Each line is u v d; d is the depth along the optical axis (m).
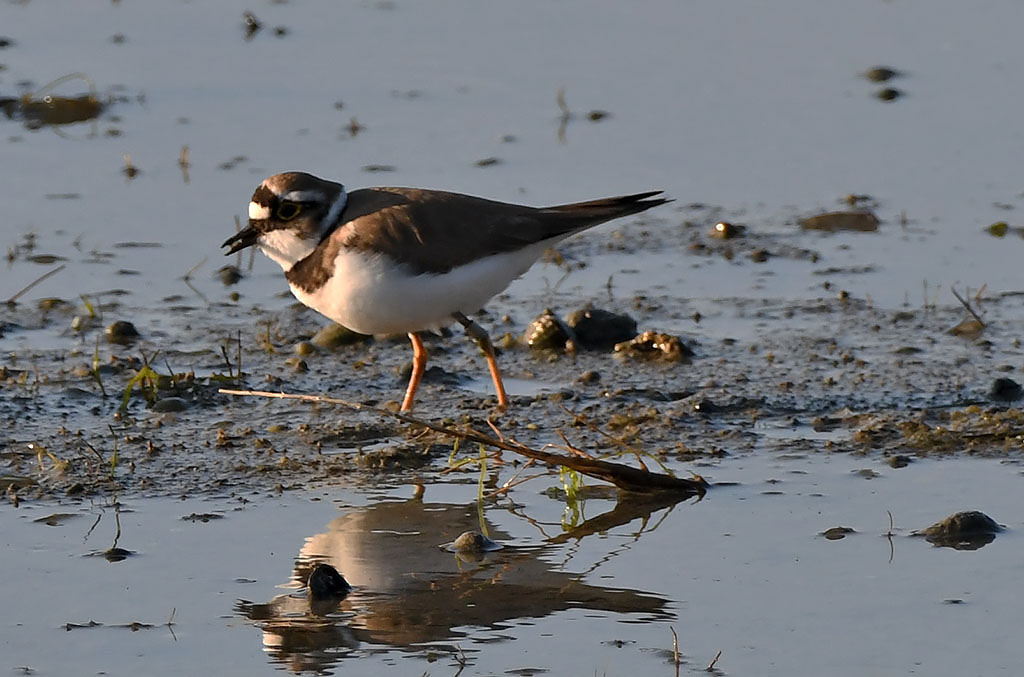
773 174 15.99
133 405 10.96
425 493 9.40
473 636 7.37
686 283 13.73
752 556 8.33
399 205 10.53
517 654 7.18
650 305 13.19
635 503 9.19
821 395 11.10
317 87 18.38
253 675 6.98
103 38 19.97
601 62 19.11
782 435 10.35
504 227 10.56
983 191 15.47
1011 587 7.86
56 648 7.25
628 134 16.91
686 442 10.22
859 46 19.53
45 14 20.88
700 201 15.41
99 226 14.66
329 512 9.03
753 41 19.78
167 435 10.35
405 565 8.24
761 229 14.78
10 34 19.95
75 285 13.47
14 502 9.09
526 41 19.89
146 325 12.70
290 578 8.05
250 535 8.64
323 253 10.55
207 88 18.33
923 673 6.96
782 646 7.24
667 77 18.61
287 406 11.05
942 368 11.60
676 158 16.30
